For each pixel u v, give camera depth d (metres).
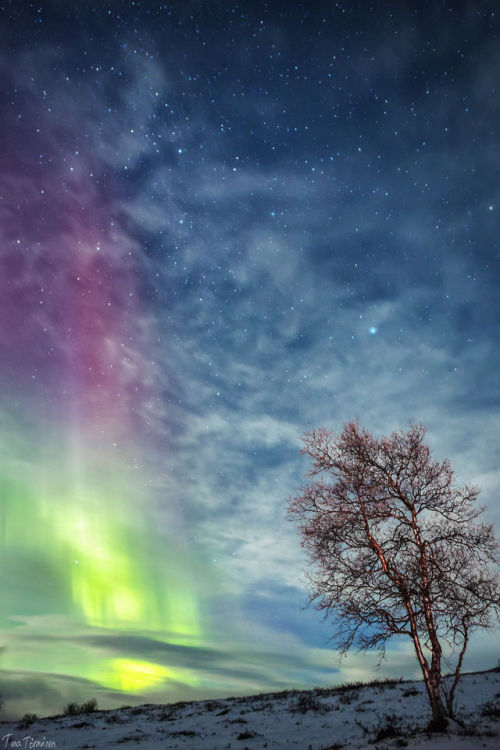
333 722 18.84
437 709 12.34
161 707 29.95
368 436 15.29
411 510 14.21
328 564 13.83
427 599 12.77
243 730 18.97
